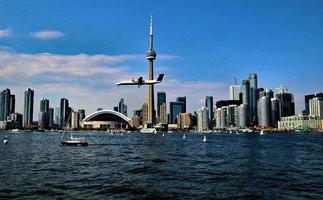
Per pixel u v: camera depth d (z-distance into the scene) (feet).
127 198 143.95
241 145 618.44
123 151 440.45
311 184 177.17
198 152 428.15
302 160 315.17
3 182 179.73
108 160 311.06
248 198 144.25
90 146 556.10
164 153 407.03
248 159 325.62
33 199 139.85
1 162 287.07
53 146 548.72
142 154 389.19
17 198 141.38
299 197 146.00
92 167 254.06
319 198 144.15
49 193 152.35
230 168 248.52
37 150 451.12
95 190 160.25
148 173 220.02
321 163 286.66
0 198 141.08
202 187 168.35
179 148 517.96
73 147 525.75
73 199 141.18
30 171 228.43
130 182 183.21
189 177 201.87
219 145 618.85
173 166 261.03
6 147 520.01
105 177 201.77
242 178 197.88
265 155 377.50
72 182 182.60
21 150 449.48
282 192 156.25
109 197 145.59
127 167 253.65
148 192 156.04
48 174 214.07
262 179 194.08
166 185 173.99
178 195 149.79
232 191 158.40
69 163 283.59
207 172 225.35
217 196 147.84
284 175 211.00
